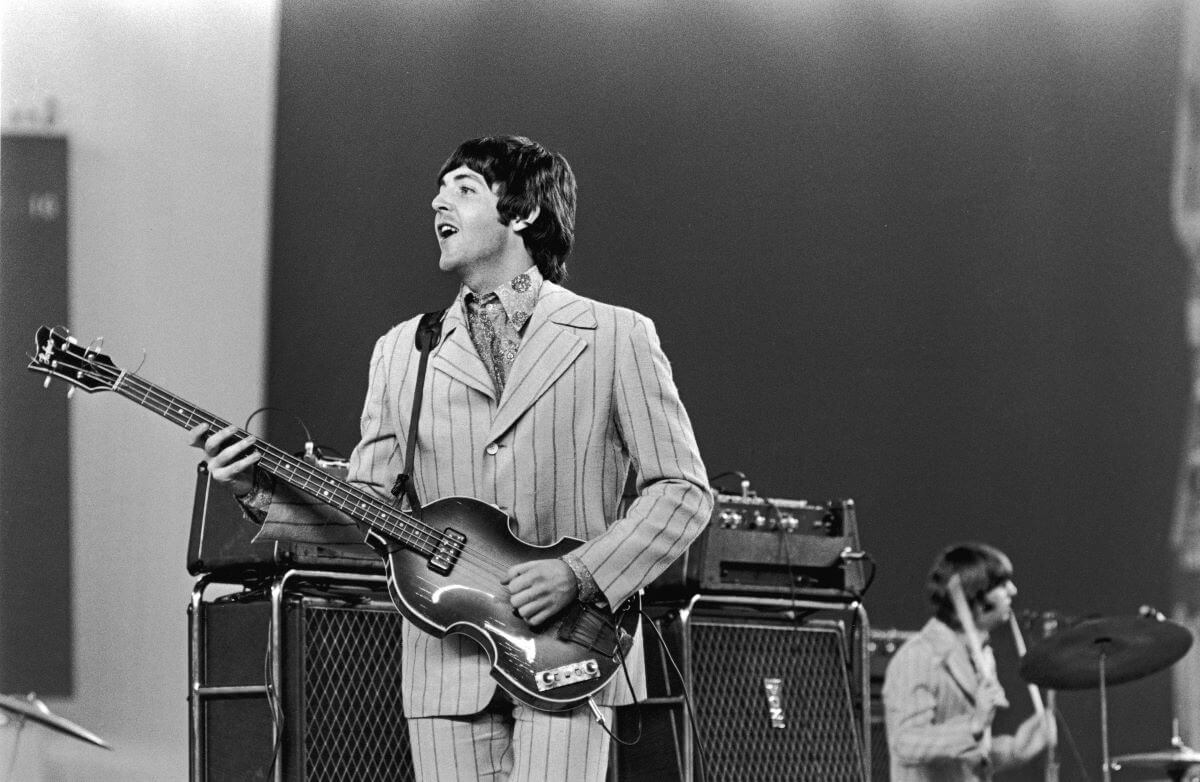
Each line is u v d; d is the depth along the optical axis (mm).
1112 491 7855
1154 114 7902
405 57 6816
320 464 3303
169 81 6352
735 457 7340
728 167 7344
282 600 3252
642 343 2648
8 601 5969
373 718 3354
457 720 2527
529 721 2490
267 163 6543
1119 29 7816
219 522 3320
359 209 6715
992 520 7668
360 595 3480
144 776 5953
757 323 7395
